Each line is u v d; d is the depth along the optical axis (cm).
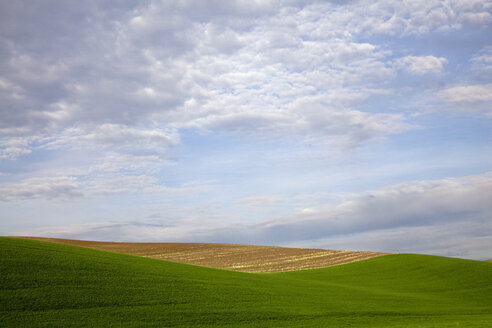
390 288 3959
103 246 7456
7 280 2092
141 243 7906
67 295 2061
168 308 2103
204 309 2158
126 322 1850
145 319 1912
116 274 2561
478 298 3525
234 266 5378
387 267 4984
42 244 3023
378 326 2088
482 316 2595
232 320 2036
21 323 1705
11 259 2402
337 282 4247
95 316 1875
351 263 5419
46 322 1744
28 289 2042
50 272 2336
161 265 3216
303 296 2802
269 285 3081
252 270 5069
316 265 5412
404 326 2081
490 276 4247
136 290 2320
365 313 2447
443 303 3186
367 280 4378
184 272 3061
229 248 7119
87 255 2953
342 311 2442
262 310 2262
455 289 3894
